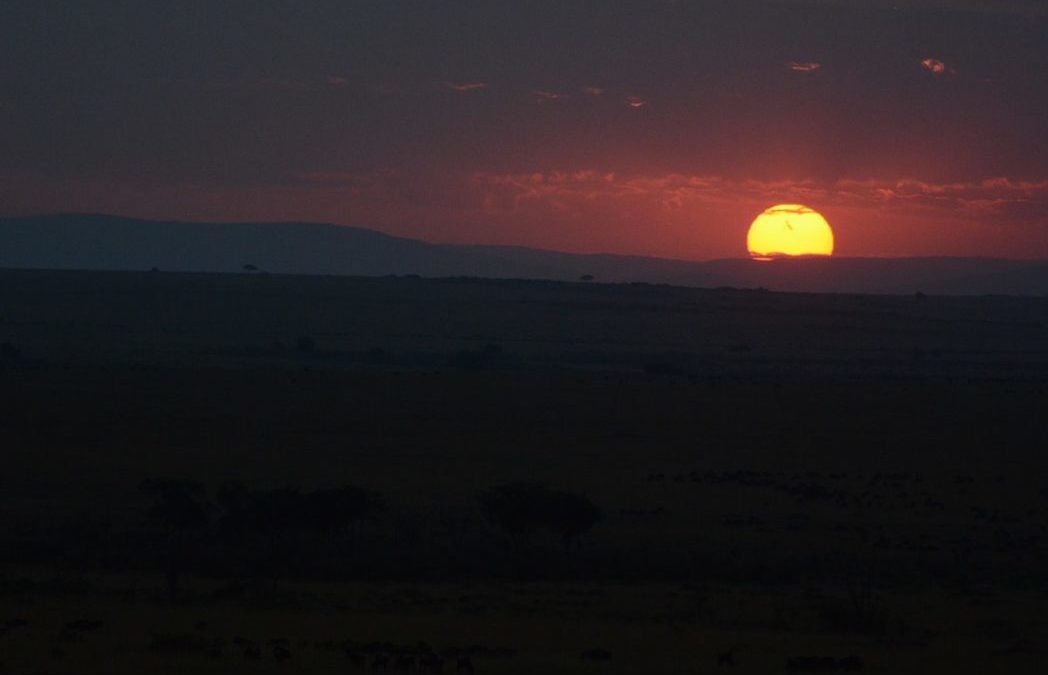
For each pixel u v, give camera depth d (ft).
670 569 626.23
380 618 458.09
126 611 460.14
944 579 620.90
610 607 505.25
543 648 394.52
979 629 470.39
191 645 365.61
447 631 427.33
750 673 351.67
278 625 432.66
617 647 399.85
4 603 473.26
